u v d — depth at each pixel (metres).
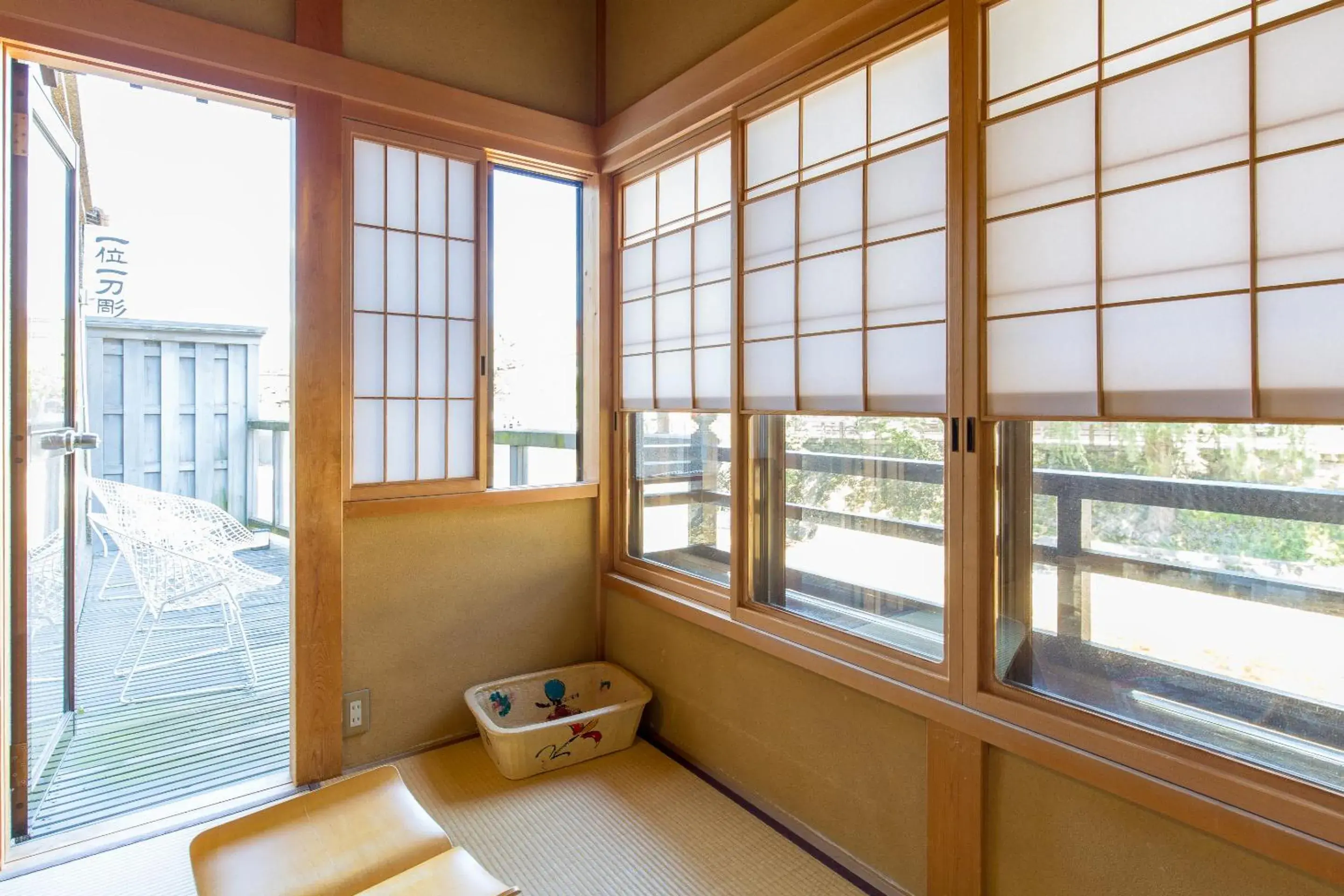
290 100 2.23
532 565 2.81
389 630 2.49
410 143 2.47
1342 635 1.18
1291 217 1.18
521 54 2.71
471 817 2.16
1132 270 1.36
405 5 2.45
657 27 2.57
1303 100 1.17
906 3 1.72
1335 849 1.13
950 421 1.66
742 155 2.22
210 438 5.66
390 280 2.47
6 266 1.91
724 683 2.35
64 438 2.32
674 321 2.58
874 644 1.89
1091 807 1.44
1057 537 1.56
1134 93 1.36
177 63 2.05
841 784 1.95
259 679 3.21
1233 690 1.31
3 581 1.92
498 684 2.67
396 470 2.50
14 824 2.02
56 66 1.98
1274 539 1.25
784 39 2.03
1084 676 1.52
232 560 3.47
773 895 1.82
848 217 1.90
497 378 2.86
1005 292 1.56
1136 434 1.42
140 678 3.19
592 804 2.23
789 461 2.18
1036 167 1.50
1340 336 1.13
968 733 1.62
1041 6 1.51
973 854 1.63
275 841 1.47
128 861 1.94
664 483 2.75
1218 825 1.25
